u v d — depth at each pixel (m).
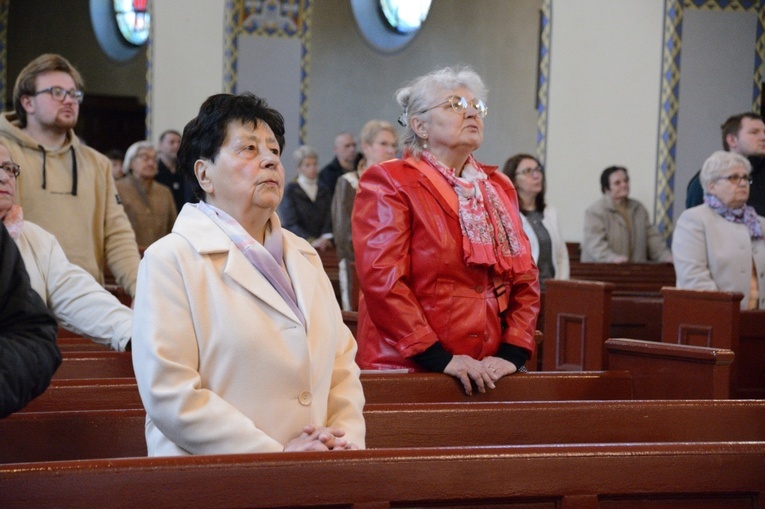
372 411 2.99
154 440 2.44
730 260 5.53
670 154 11.41
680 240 5.61
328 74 15.57
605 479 2.28
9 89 19.55
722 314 5.10
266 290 2.43
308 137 15.48
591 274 8.21
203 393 2.33
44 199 4.49
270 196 2.48
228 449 2.29
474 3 14.58
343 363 2.63
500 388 3.57
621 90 11.58
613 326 6.39
